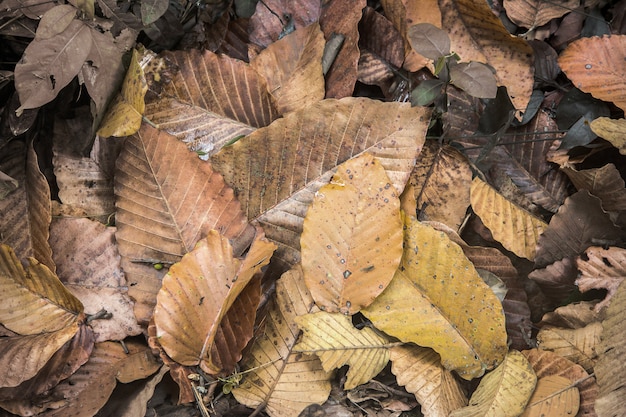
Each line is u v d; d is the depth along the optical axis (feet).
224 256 1.55
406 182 1.66
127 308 1.61
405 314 1.61
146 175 1.62
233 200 1.62
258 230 1.63
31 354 1.53
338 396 1.65
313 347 1.59
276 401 1.60
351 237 1.61
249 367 1.61
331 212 1.61
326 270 1.61
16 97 1.65
